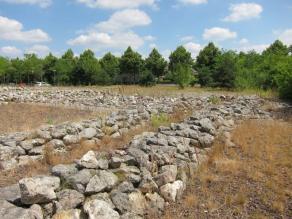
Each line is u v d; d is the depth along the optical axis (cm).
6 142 753
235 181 636
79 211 432
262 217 502
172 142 693
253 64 3716
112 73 5072
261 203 552
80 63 4894
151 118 1198
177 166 624
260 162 743
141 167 561
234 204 547
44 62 5797
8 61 5609
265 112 1501
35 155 739
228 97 2009
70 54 6344
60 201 428
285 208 537
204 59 5250
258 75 2912
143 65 5241
